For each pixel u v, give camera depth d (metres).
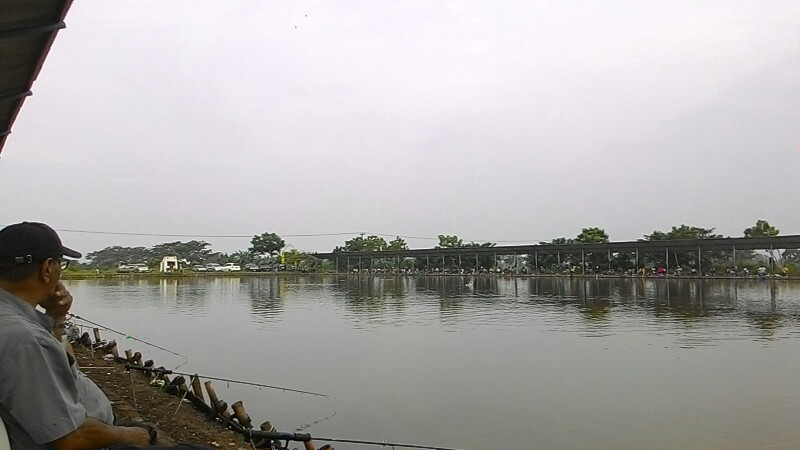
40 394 2.25
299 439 7.46
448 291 45.34
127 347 17.52
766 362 14.41
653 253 59.66
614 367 14.04
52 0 5.73
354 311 29.36
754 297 34.00
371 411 10.17
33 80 7.74
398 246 104.75
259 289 51.06
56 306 3.11
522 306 30.98
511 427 9.17
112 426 2.62
